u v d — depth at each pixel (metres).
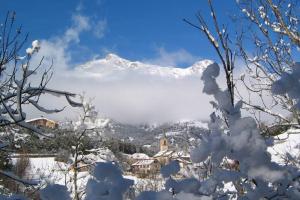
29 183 6.05
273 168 1.83
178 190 1.80
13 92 5.58
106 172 1.73
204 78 1.96
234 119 1.90
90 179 1.74
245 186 1.89
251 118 1.83
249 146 1.77
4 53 5.33
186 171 2.11
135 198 1.72
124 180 1.72
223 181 1.82
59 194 1.79
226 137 1.76
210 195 1.79
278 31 6.06
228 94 1.94
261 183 1.86
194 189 1.79
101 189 1.68
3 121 5.60
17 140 7.50
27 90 5.40
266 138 1.91
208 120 1.95
